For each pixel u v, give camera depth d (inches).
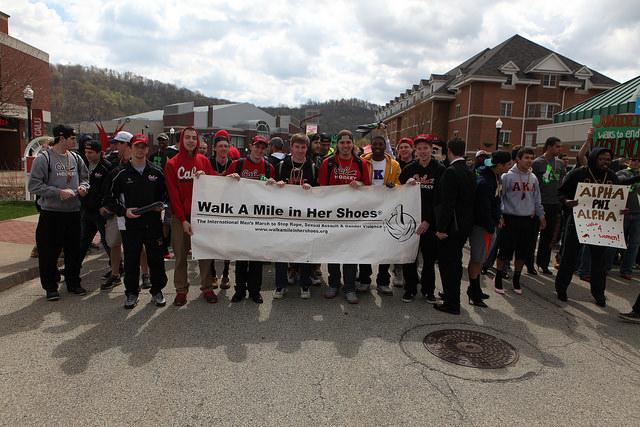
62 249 216.8
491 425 115.3
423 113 2054.6
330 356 152.9
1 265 241.9
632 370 149.9
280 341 164.6
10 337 161.8
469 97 1737.2
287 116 3270.2
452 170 193.6
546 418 119.3
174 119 2632.9
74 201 207.2
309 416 116.6
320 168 223.6
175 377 134.8
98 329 171.2
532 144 1732.3
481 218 205.3
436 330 180.4
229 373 138.4
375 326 182.9
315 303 211.5
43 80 1391.5
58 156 204.1
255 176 217.5
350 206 213.0
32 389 125.8
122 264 243.6
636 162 272.7
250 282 210.5
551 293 240.2
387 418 116.8
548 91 1708.9
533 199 232.5
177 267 201.8
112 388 127.4
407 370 144.1
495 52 1785.2
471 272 215.0
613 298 234.2
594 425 116.9
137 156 191.0
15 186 669.3
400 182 227.6
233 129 2662.4
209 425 111.4
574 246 221.9
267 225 208.4
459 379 139.2
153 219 195.3
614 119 270.7
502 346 166.1
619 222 213.9
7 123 1254.9
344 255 213.3
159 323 179.2
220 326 177.8
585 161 274.7
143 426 110.1
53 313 188.1
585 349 166.2
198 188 201.2
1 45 1131.3
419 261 302.7
